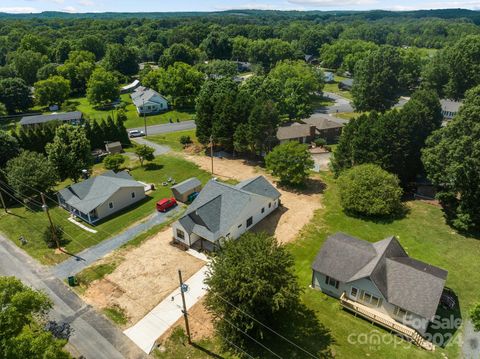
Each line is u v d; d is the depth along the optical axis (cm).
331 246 3052
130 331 2656
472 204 3728
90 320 2756
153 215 4341
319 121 7325
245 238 2706
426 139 4488
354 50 15088
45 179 4666
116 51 14250
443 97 8875
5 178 4950
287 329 2642
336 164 5191
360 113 8988
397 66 8412
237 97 6178
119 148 6800
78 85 12450
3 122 9338
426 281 2592
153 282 3153
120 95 11788
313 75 10331
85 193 4584
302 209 4384
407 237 3747
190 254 3531
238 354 2452
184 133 7888
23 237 3884
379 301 2677
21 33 18012
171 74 10325
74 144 5281
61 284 3161
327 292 2984
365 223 4038
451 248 3538
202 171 5666
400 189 4231
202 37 19400
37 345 1731
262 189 4272
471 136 3625
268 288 2350
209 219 3653
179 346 2533
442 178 3978
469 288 2988
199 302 2923
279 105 8162
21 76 12531
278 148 5016
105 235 3938
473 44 8056
